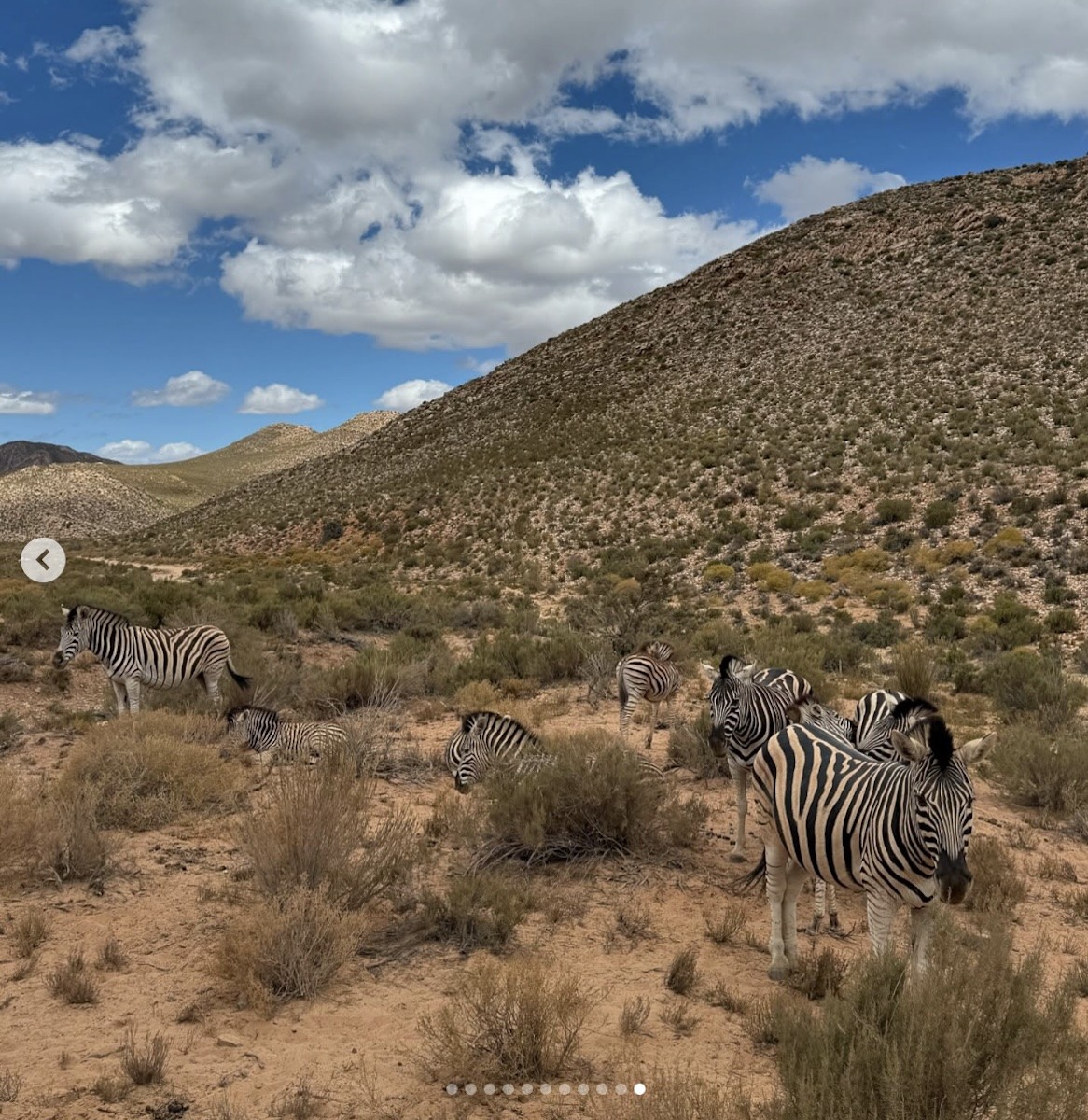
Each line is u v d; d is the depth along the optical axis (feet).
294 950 17.57
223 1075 14.46
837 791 17.16
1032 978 13.16
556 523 156.97
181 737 35.65
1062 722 46.75
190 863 23.93
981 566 95.66
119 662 40.83
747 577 108.68
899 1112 11.55
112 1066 14.62
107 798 27.48
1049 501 108.37
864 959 15.23
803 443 160.35
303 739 35.17
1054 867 26.99
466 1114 13.58
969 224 259.80
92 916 20.63
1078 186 255.91
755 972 19.12
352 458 297.94
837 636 72.74
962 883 13.99
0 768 31.71
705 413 199.72
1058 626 75.36
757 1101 13.92
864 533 116.47
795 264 283.18
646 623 63.72
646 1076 14.85
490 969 17.07
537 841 24.35
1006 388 159.74
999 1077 12.03
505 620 83.51
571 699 50.57
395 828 24.56
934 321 207.92
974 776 38.06
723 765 34.99
